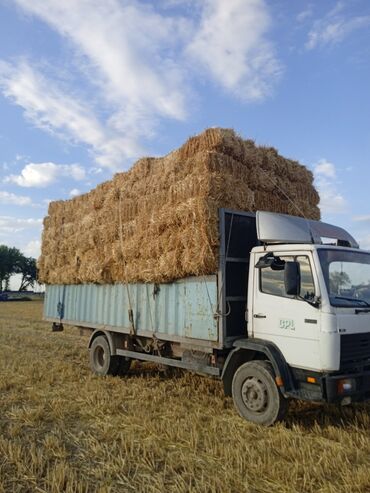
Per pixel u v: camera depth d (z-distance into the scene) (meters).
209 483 3.95
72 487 3.93
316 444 5.06
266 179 7.46
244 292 6.62
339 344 5.29
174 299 7.30
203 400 6.89
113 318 9.04
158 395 7.16
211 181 6.52
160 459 4.60
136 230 8.07
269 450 4.77
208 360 6.77
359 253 6.19
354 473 4.20
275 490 3.95
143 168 8.24
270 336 5.93
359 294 5.91
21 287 99.31
